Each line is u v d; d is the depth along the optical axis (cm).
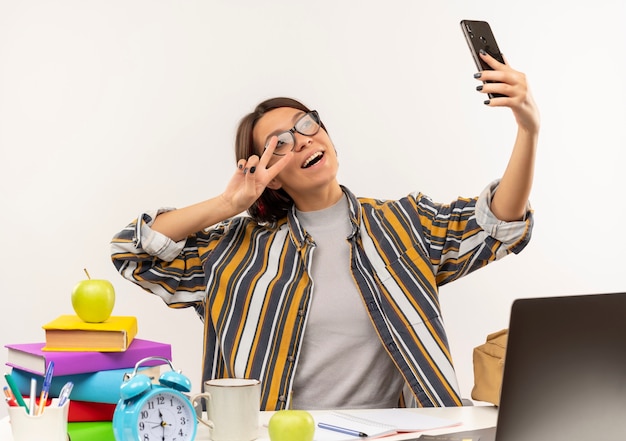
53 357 151
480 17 343
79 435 149
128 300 321
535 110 190
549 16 348
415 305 207
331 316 206
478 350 187
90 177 320
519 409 121
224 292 212
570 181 351
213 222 215
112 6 320
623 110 354
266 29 328
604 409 129
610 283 355
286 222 224
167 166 324
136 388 136
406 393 215
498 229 205
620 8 353
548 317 122
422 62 339
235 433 147
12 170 316
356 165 334
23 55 316
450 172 342
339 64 333
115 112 321
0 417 309
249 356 204
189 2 324
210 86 326
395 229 215
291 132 214
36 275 317
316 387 205
